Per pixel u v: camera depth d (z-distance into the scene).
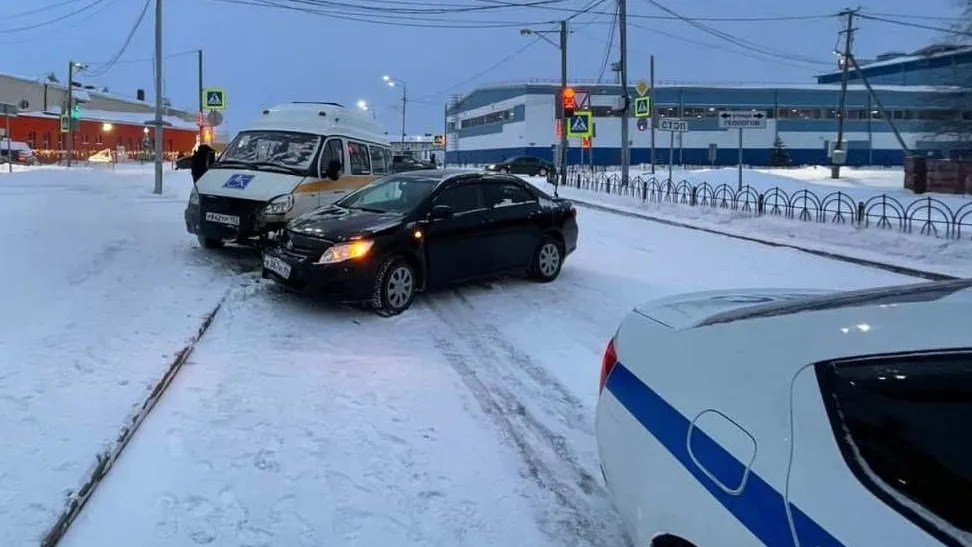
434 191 8.25
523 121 71.75
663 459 2.55
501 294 8.98
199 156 11.57
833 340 2.20
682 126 25.03
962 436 1.85
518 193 9.35
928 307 2.16
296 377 5.73
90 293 7.61
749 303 3.33
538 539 3.63
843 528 1.86
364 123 11.55
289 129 10.53
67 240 10.45
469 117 87.06
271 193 9.41
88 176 29.58
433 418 5.07
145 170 41.94
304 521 3.69
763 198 19.17
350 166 10.48
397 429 4.85
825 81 87.00
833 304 2.50
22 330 6.16
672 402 2.60
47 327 6.30
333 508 3.83
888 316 2.18
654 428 2.65
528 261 9.42
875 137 75.44
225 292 8.20
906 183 25.70
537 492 4.09
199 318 7.01
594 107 71.56
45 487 3.71
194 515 3.67
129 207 16.16
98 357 5.66
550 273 9.76
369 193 8.73
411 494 4.02
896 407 1.96
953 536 1.72
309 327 7.21
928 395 1.93
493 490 4.10
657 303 3.54
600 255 12.52
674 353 2.75
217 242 10.30
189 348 6.16
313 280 7.33
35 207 14.72
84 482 3.79
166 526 3.56
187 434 4.58
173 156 74.50
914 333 2.07
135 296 7.66
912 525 1.77
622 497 2.81
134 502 3.76
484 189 8.86
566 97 33.53
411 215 7.93
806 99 74.56
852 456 1.96
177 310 7.23
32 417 4.50
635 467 2.71
